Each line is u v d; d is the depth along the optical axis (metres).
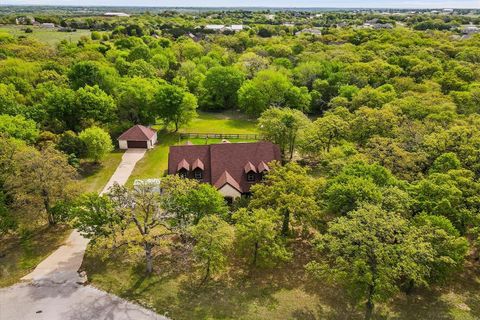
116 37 168.75
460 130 54.59
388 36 141.62
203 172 53.53
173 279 38.09
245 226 38.00
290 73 108.25
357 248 31.86
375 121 62.50
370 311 32.25
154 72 109.81
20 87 86.44
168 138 80.00
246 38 161.38
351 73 99.88
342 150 56.31
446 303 35.25
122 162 67.69
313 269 35.00
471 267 40.09
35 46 125.69
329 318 33.50
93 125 74.00
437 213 39.75
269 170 51.38
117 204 39.06
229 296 35.94
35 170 43.56
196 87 107.62
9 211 43.06
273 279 38.44
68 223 44.72
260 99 92.88
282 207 40.75
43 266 39.72
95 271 39.03
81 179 60.69
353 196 39.56
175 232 39.28
